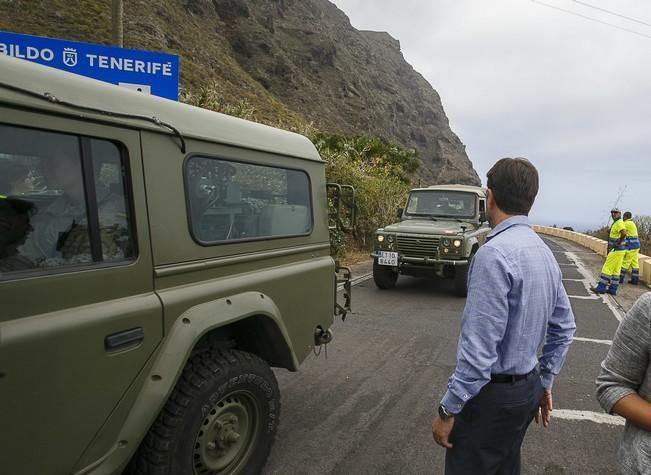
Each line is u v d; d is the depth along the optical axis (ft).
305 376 15.85
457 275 27.89
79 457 6.48
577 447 11.80
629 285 36.22
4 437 5.63
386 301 27.35
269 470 10.41
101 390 6.67
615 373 5.45
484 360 6.07
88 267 6.66
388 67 525.34
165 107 8.14
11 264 5.85
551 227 118.01
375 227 51.44
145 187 7.53
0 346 5.49
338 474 10.35
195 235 8.43
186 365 8.38
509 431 6.72
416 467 10.69
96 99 6.89
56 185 6.38
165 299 7.66
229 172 9.41
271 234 10.64
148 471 7.67
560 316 7.21
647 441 5.16
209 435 8.48
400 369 16.70
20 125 5.92
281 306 10.53
